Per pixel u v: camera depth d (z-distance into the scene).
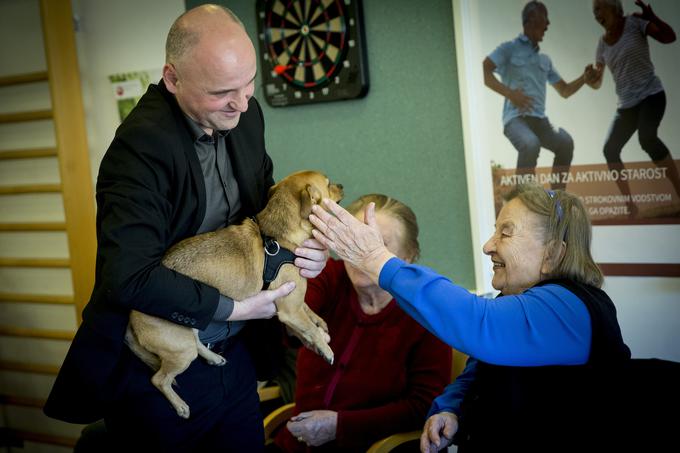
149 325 1.59
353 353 2.08
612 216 2.28
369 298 2.09
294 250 1.73
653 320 2.27
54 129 3.33
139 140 1.51
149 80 3.23
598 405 1.41
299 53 2.80
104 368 1.58
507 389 1.55
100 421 2.35
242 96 1.50
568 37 2.25
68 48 3.24
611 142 2.24
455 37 2.47
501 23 2.36
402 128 2.69
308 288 2.19
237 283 1.67
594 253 2.34
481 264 2.54
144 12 3.18
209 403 1.77
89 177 3.34
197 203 1.62
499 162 2.46
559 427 1.46
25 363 3.63
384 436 1.95
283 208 1.75
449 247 2.69
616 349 1.46
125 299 1.43
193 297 1.51
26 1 3.33
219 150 1.72
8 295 3.59
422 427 1.96
